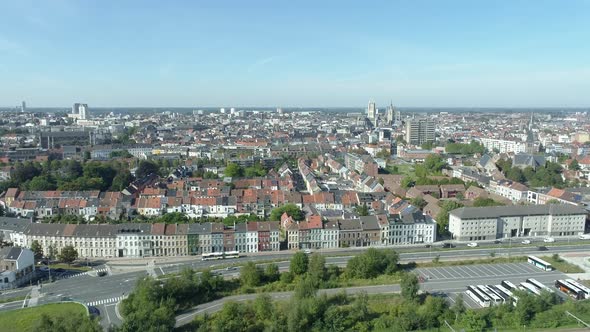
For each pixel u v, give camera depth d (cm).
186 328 17488
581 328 17400
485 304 19262
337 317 17450
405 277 19988
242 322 17250
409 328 17462
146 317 16250
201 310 19125
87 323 15450
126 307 18350
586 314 18238
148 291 18700
